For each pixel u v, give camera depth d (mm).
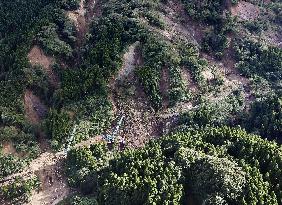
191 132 107562
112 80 121312
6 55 125188
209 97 123312
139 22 130125
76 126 111688
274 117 110312
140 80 121438
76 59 127750
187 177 90688
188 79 124625
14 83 118062
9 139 108562
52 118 111750
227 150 96500
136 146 113375
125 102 119625
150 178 90062
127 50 125562
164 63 123750
